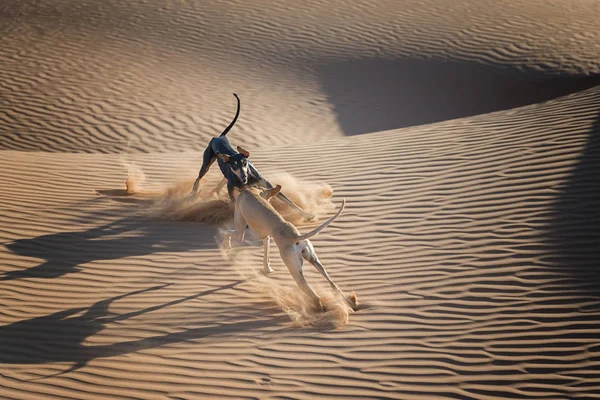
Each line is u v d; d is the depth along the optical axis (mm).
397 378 9516
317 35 30969
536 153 15602
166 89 25188
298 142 21688
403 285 11867
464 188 14812
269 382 9555
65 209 15484
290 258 11133
